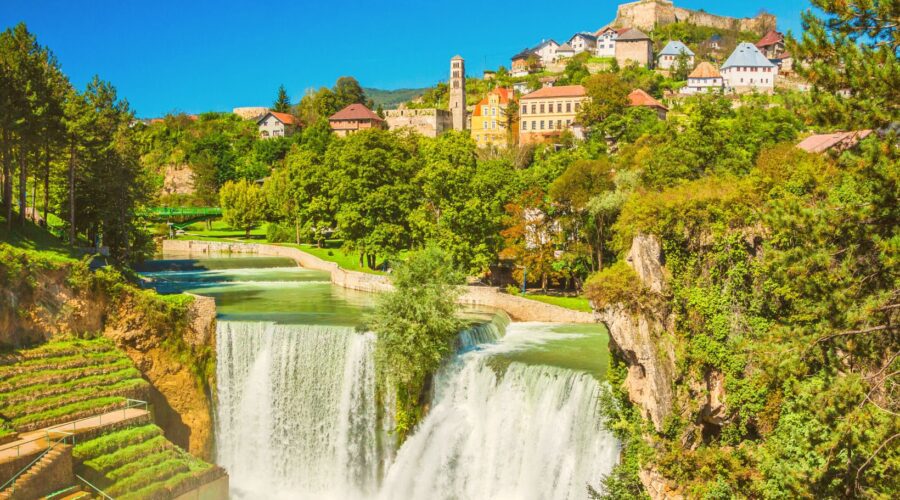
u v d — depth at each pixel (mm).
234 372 63312
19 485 42406
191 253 136375
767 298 39969
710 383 41156
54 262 57938
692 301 41250
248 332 63000
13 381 51125
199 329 62938
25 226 74062
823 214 27859
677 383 41312
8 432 46375
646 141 97625
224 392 63438
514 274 83438
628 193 72688
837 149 29750
